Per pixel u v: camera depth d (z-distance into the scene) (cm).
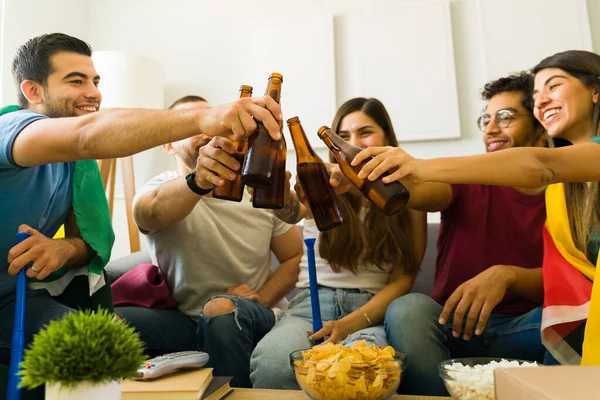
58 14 285
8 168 99
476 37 257
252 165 81
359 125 154
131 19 305
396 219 143
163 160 283
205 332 123
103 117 86
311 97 270
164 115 84
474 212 138
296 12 282
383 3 270
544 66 134
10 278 105
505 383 46
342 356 75
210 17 295
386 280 146
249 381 122
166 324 140
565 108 129
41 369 50
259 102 84
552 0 247
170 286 154
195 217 149
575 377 44
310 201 96
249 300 133
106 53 253
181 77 294
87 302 119
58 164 117
